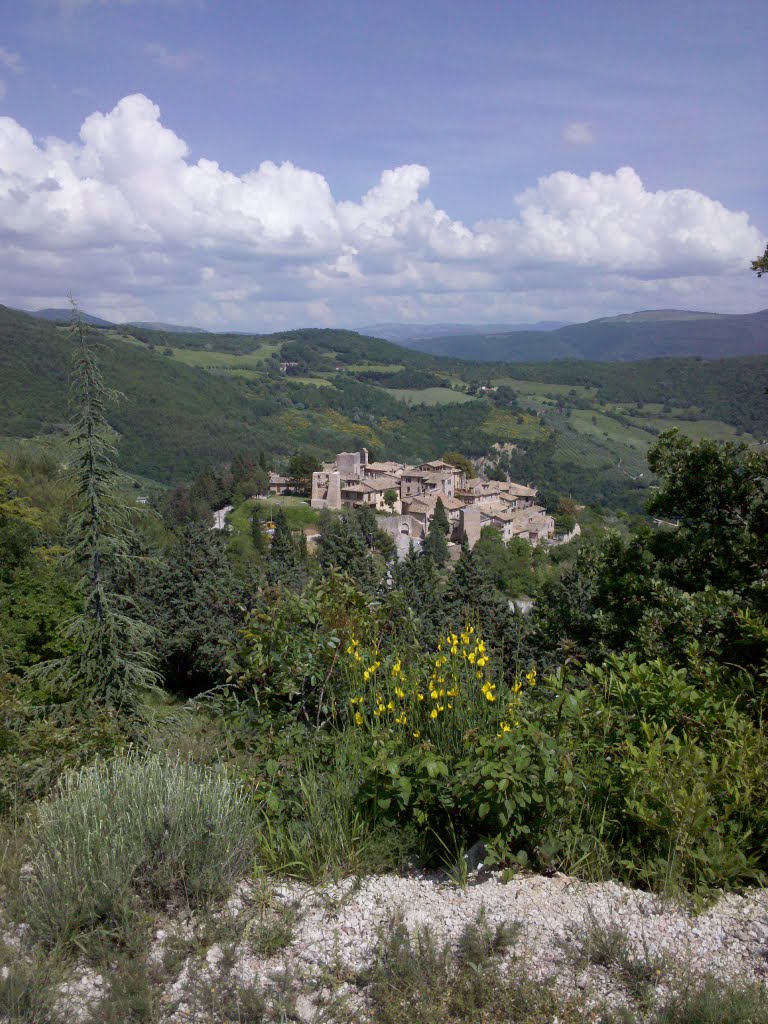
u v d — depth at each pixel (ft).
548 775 9.94
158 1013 7.68
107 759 13.97
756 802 10.39
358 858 10.75
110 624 26.58
